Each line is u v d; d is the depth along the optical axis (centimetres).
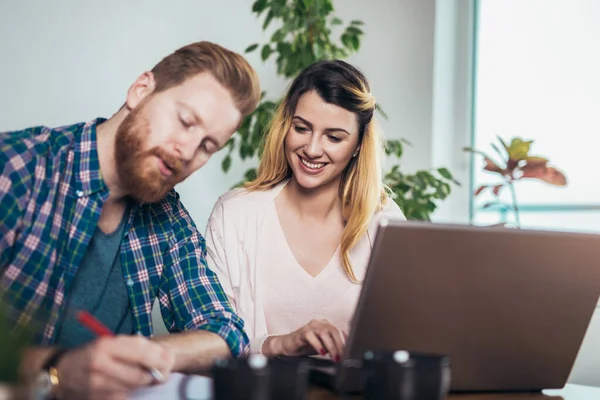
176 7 382
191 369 144
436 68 376
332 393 122
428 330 118
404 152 382
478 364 123
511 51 376
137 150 146
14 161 144
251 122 350
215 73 147
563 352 127
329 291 198
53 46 366
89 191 152
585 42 357
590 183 357
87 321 109
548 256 120
